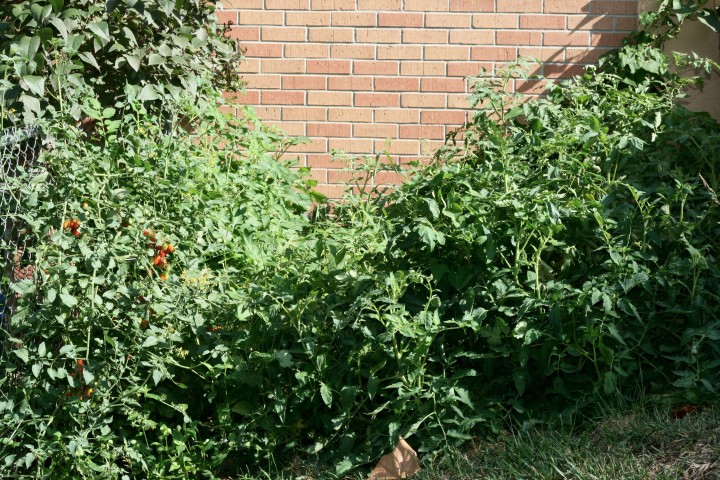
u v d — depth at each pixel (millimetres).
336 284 4395
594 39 6605
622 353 4270
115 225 4180
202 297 4258
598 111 5996
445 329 4172
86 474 3922
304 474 4133
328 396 4109
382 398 4301
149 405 4234
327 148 6836
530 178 5109
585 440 3867
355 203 5465
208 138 6422
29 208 3990
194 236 4797
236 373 4145
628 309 4254
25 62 5070
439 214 4527
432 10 6695
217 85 6629
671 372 4410
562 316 4293
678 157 5555
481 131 6074
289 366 4180
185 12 6105
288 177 6129
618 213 4672
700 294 4422
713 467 3389
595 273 4586
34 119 4457
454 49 6699
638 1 6520
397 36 6730
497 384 4312
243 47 6746
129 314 4027
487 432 4180
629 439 3789
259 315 4219
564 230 4672
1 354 4004
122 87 6121
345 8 6738
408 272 4414
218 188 5426
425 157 6762
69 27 5457
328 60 6777
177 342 4273
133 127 5520
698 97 6535
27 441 4008
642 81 6473
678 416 4031
